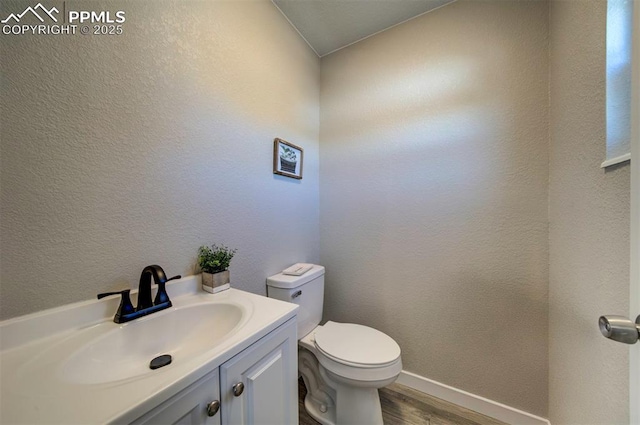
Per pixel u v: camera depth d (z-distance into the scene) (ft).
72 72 2.15
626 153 1.95
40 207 1.99
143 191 2.66
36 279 1.97
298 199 5.17
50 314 2.02
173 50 2.92
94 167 2.29
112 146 2.40
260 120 4.18
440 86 4.47
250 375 2.12
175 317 2.60
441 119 4.46
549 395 3.70
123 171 2.49
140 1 2.61
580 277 2.71
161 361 2.31
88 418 1.28
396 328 4.94
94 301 2.28
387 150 5.00
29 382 1.54
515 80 3.89
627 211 1.92
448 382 4.46
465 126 4.26
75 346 1.94
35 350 1.87
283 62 4.69
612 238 2.11
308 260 5.48
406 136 4.80
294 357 2.73
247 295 3.06
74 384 1.52
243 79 3.85
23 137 1.90
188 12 3.08
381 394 4.62
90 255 2.27
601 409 2.27
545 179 3.69
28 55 1.93
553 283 3.51
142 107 2.63
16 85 1.87
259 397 2.23
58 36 2.08
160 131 2.80
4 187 1.83
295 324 2.73
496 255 4.06
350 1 4.37
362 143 5.30
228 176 3.63
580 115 2.71
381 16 4.70
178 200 2.99
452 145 4.37
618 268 2.02
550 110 3.59
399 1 4.37
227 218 3.62
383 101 5.05
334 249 5.66
